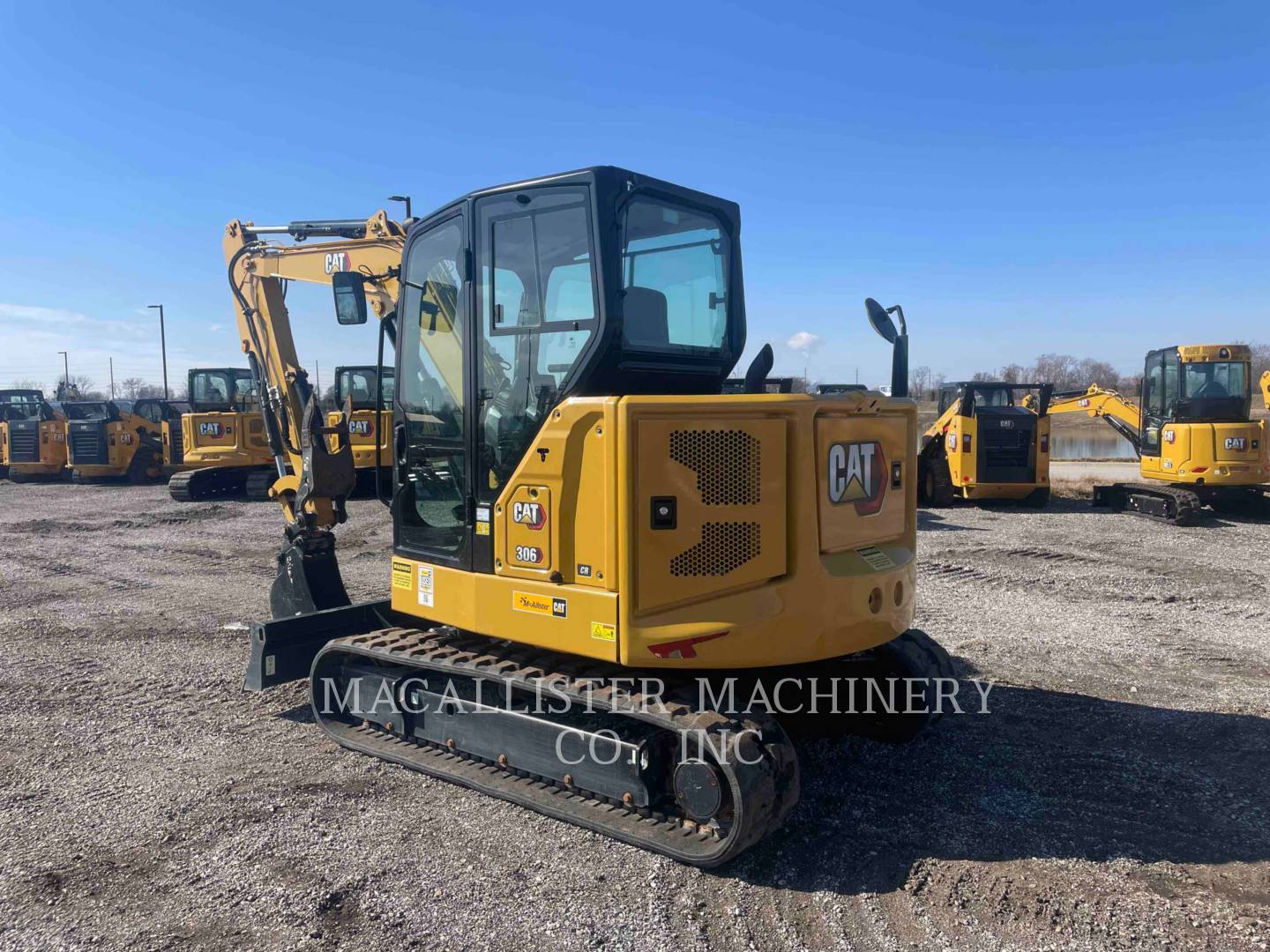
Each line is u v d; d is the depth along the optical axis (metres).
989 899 3.49
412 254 4.82
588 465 3.86
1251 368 13.73
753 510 3.84
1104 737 5.12
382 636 5.10
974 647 6.92
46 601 8.86
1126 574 9.67
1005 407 15.61
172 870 3.76
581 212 3.95
